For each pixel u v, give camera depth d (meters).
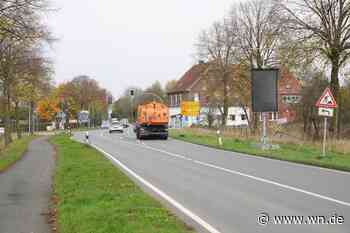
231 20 62.12
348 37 37.38
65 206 11.80
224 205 12.62
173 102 112.81
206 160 26.33
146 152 33.12
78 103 120.81
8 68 37.03
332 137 38.69
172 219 10.04
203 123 86.94
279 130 47.88
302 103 51.44
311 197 13.62
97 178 16.97
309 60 37.41
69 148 36.31
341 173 19.67
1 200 13.82
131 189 14.28
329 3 37.22
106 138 57.72
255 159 26.73
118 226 9.23
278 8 39.19
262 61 58.59
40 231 9.90
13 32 22.03
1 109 45.62
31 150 37.44
